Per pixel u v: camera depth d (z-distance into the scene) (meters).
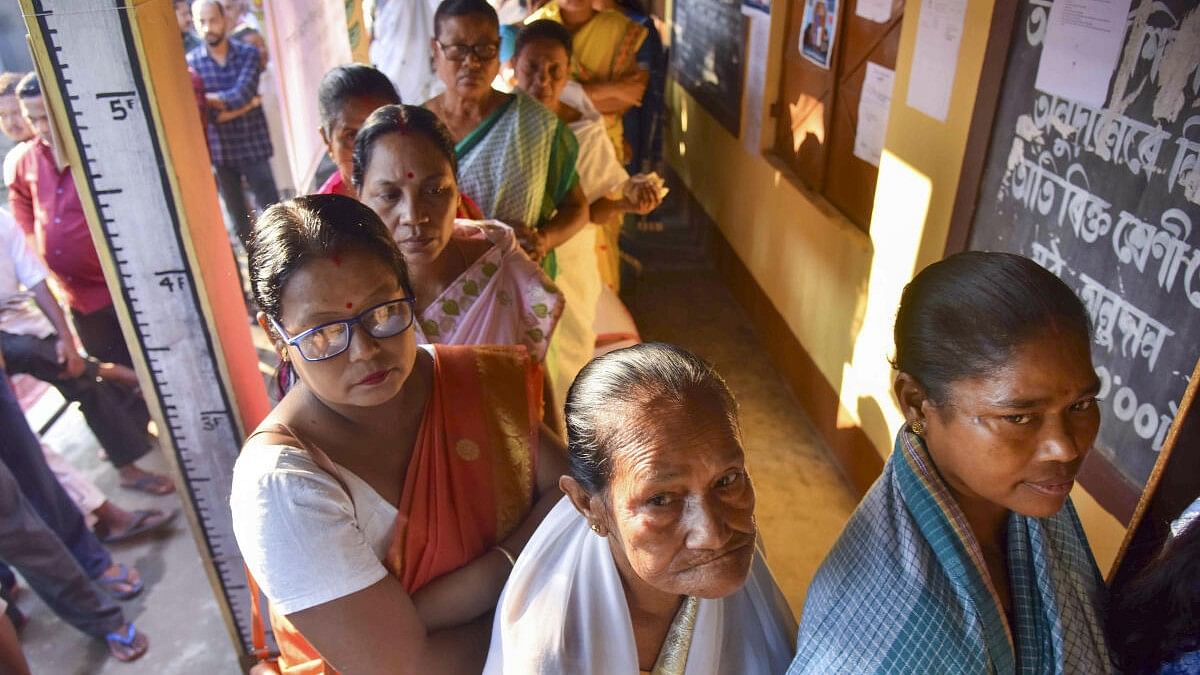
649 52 5.14
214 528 2.20
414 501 1.28
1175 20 1.66
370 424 1.27
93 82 1.64
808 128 3.98
